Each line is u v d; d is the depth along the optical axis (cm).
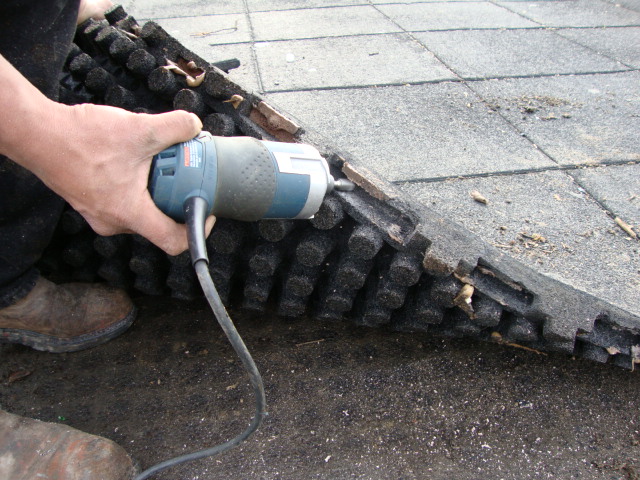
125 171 118
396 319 186
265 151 140
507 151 279
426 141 286
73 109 114
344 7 527
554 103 329
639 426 162
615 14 502
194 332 194
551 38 441
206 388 174
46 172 115
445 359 183
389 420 164
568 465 151
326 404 169
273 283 188
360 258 169
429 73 370
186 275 187
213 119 172
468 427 162
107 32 189
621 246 216
